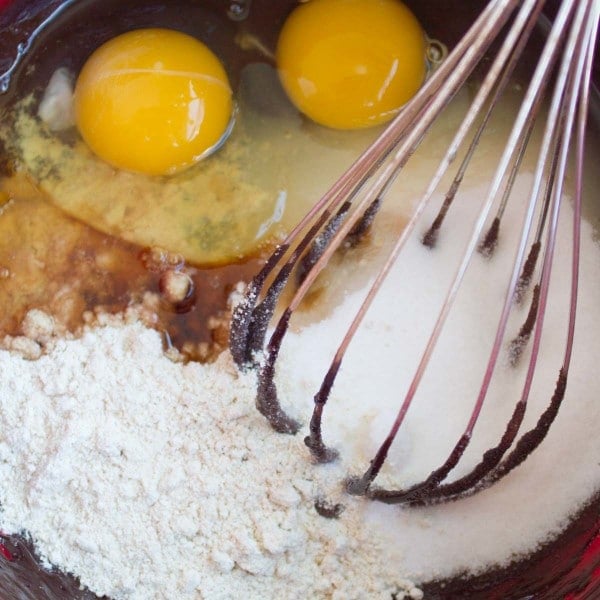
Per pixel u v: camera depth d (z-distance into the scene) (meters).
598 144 0.22
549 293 0.20
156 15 0.23
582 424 0.20
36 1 0.22
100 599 0.20
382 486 0.19
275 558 0.19
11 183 0.22
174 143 0.21
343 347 0.17
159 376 0.20
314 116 0.22
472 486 0.19
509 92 0.22
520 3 0.21
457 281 0.16
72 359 0.20
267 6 0.22
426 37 0.22
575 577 0.19
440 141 0.22
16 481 0.20
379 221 0.21
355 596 0.19
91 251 0.22
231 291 0.21
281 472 0.19
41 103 0.22
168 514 0.19
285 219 0.22
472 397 0.20
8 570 0.20
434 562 0.20
